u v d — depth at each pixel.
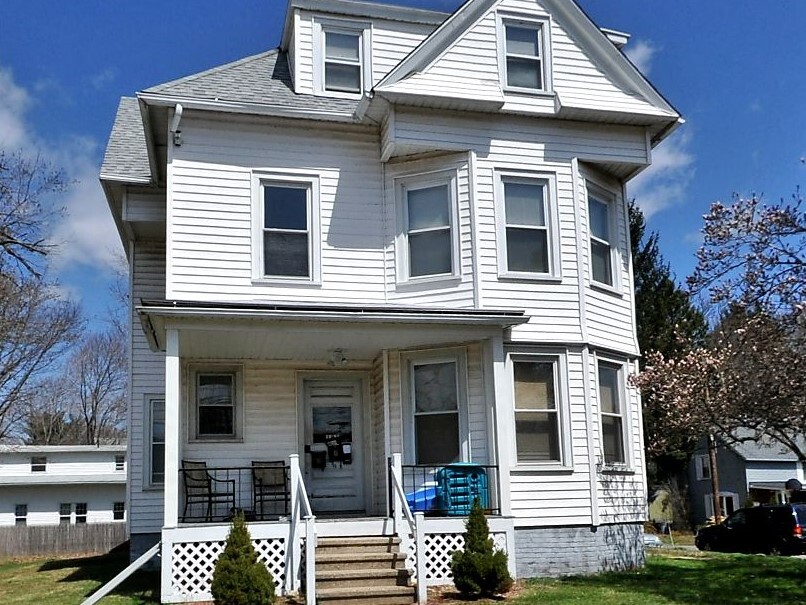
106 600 11.34
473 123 14.05
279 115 14.04
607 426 14.28
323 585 10.71
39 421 52.12
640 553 14.29
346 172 14.34
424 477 13.21
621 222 15.30
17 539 29.62
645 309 28.73
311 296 13.77
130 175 15.52
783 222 12.24
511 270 13.77
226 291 13.44
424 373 13.73
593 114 14.34
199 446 13.91
